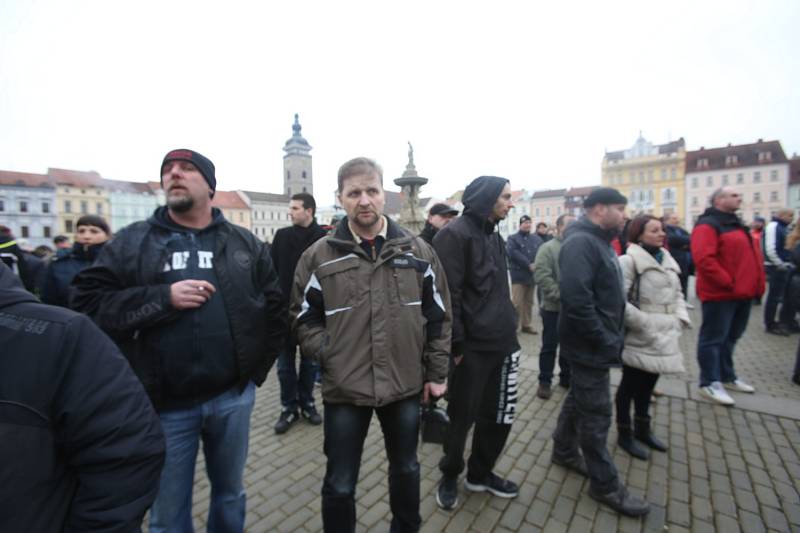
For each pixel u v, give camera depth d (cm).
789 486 241
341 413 169
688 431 310
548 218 6006
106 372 89
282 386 333
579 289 215
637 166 5700
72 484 87
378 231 181
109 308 141
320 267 171
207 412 161
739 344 565
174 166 157
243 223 6469
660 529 207
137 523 91
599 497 226
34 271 493
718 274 344
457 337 207
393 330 169
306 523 216
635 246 281
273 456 287
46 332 83
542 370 384
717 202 362
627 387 281
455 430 220
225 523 173
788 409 345
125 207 5256
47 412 81
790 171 4881
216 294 161
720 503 227
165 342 148
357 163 171
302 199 336
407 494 175
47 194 4750
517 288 639
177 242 160
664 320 265
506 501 231
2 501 75
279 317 192
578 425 240
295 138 7200
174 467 156
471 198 221
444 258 210
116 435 87
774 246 611
